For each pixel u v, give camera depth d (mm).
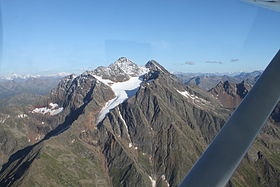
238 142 3865
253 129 3990
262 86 4297
